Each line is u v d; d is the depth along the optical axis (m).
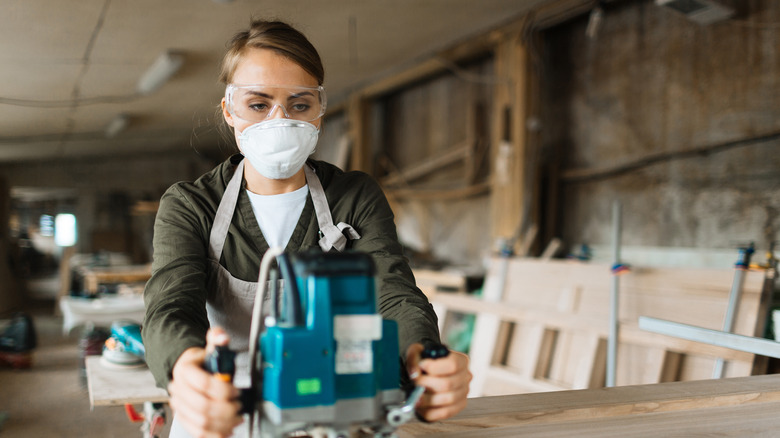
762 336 2.29
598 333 2.93
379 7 4.84
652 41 4.28
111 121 8.53
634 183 4.41
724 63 3.79
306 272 0.68
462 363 0.78
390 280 1.03
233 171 1.15
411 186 6.95
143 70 5.96
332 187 1.15
